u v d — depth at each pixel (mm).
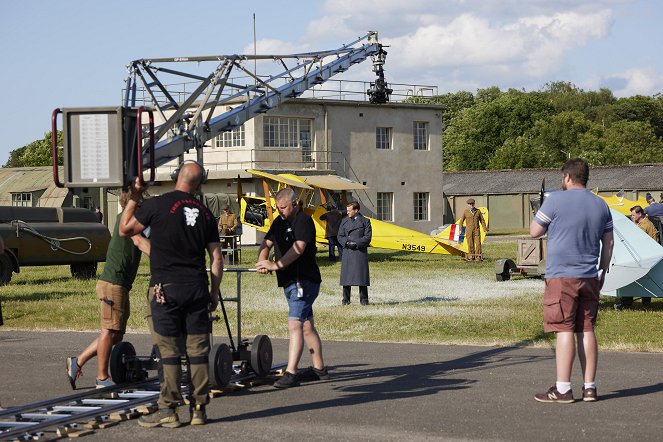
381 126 47219
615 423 6531
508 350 10609
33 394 8180
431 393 7906
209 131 25969
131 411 7074
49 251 21266
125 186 7074
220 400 7781
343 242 15625
